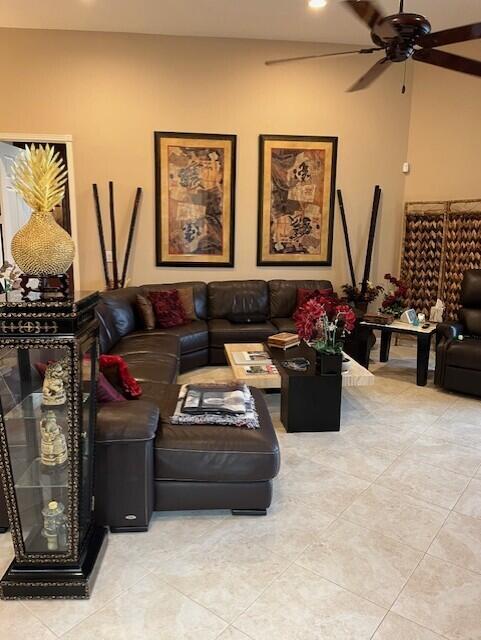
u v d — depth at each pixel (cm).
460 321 469
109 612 185
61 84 521
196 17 476
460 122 553
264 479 242
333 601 191
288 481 281
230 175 562
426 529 238
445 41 278
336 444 331
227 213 570
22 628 178
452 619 183
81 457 193
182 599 192
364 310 565
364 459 309
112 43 521
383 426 362
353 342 499
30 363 187
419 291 594
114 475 224
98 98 529
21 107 521
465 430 357
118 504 227
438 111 566
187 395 279
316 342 351
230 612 185
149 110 538
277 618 183
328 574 206
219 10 458
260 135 559
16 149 525
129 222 557
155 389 299
